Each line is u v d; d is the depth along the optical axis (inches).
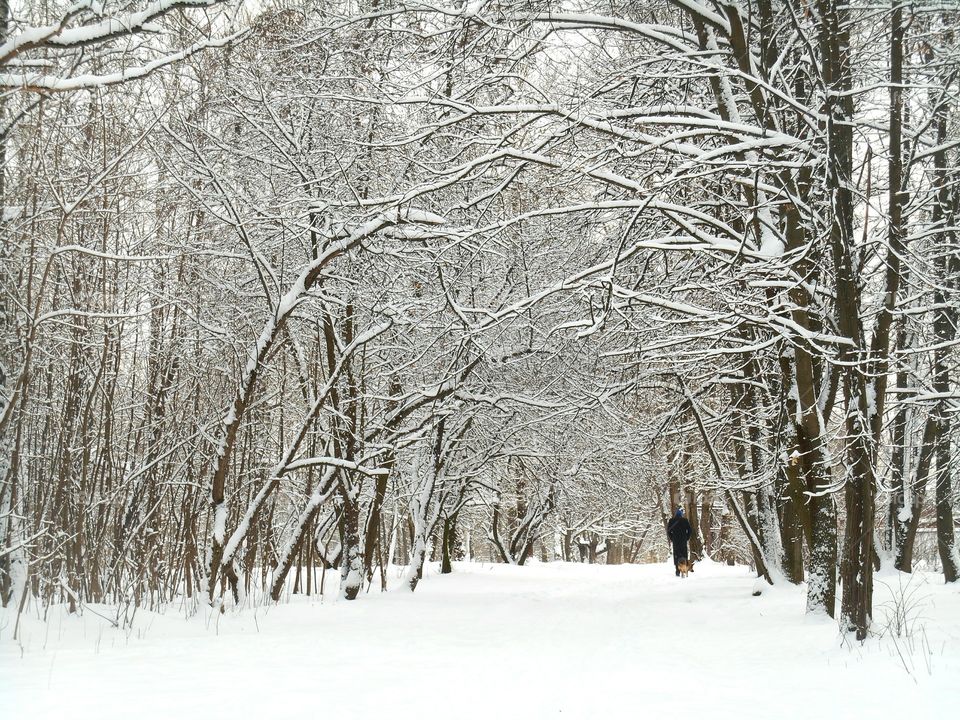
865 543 360.8
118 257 385.7
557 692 274.5
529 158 462.6
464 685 284.7
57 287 458.6
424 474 794.8
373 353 631.8
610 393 681.0
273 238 585.3
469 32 505.7
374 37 567.8
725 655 362.0
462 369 612.4
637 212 447.2
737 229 608.7
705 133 444.5
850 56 474.0
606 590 741.9
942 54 477.7
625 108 495.5
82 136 454.6
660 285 586.2
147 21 307.3
